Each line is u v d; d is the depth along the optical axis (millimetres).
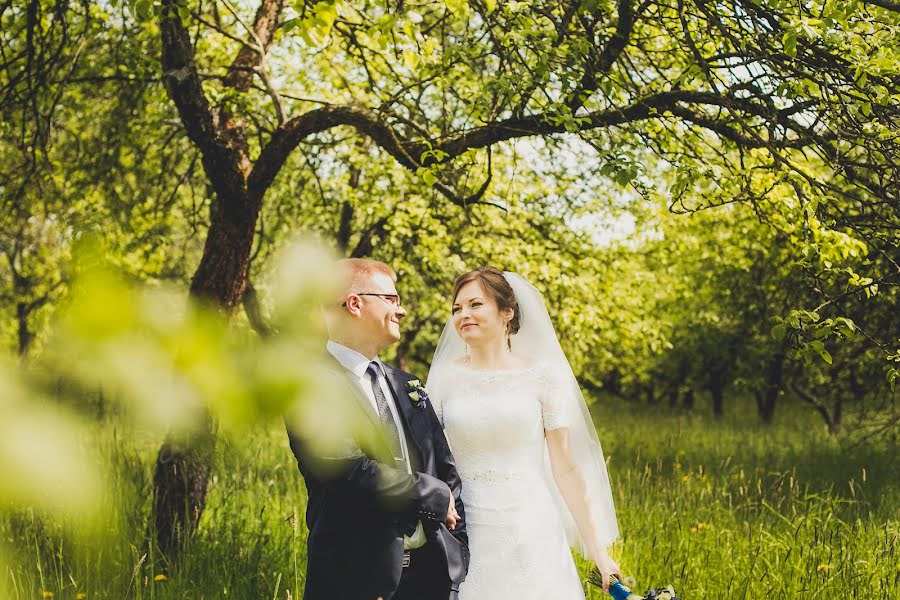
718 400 18703
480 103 4117
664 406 22125
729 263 10242
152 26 5695
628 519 5312
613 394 24109
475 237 8219
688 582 4258
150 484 4590
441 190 4945
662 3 4008
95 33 5645
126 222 6090
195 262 9531
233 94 4711
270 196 8312
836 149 3918
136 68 5188
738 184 4094
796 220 4215
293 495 5895
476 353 3146
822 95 3830
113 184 6461
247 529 4715
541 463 3062
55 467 209
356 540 2377
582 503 3033
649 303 10719
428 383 3217
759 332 10930
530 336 3211
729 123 4215
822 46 3938
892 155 3826
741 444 10914
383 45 3207
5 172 6496
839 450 9766
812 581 4199
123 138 6035
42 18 5285
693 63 4031
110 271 230
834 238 4195
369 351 2555
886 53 3666
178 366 230
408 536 2527
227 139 4566
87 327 219
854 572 4273
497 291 3123
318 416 275
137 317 226
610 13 4262
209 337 236
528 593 2867
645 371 18250
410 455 2553
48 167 5891
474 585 2889
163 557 3904
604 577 2930
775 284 9555
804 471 8094
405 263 8461
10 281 14055
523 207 8469
